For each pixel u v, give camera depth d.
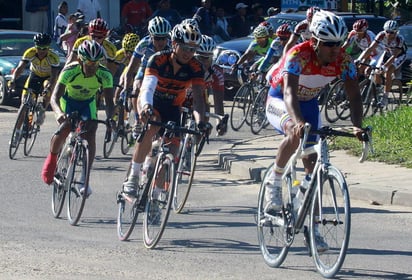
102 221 10.59
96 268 8.34
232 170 13.88
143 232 9.57
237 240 9.58
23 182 13.12
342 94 19.52
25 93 15.45
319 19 7.98
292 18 24.19
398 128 15.62
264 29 18.91
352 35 20.52
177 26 9.54
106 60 15.45
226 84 22.34
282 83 8.44
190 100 11.21
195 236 9.77
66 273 8.14
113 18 31.23
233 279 7.95
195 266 8.43
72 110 11.51
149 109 8.84
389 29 19.42
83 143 10.25
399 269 8.27
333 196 7.67
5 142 17.12
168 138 9.66
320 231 7.87
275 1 34.78
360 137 7.70
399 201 11.28
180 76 9.59
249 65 22.14
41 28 29.62
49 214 10.98
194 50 9.43
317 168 7.79
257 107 18.22
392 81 20.08
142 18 29.12
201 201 11.84
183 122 11.05
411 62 22.78
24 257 8.77
